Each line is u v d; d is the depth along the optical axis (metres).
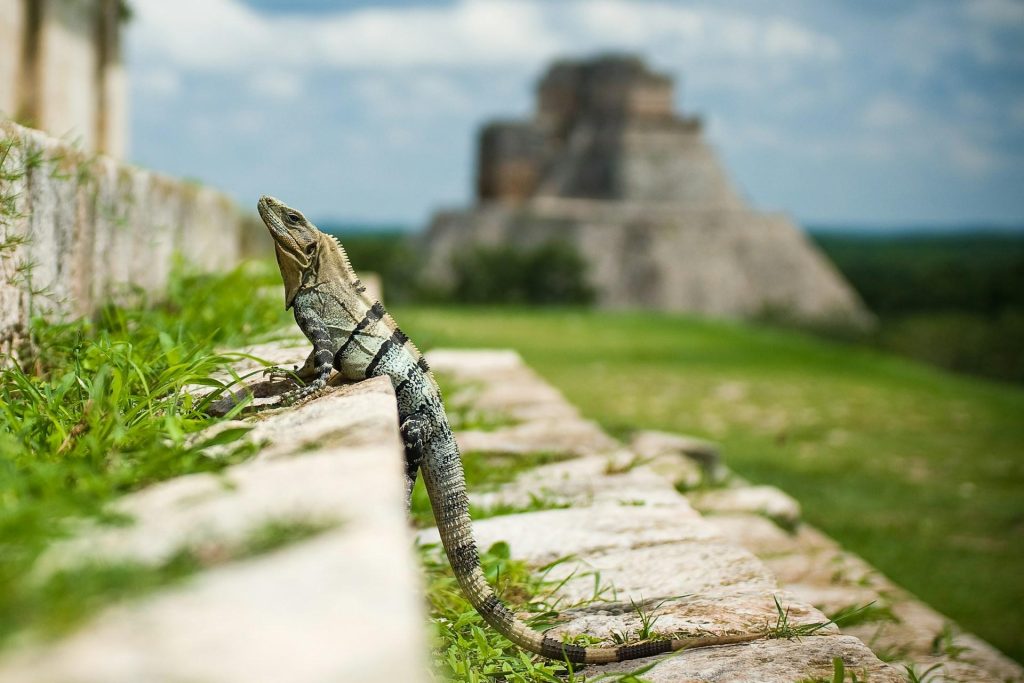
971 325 44.03
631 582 3.79
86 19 10.50
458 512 3.43
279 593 1.50
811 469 10.36
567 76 71.25
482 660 3.12
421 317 21.41
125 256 6.00
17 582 1.53
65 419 3.08
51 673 1.29
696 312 58.91
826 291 62.84
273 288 7.14
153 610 1.46
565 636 3.27
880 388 16.59
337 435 2.49
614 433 8.26
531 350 18.30
